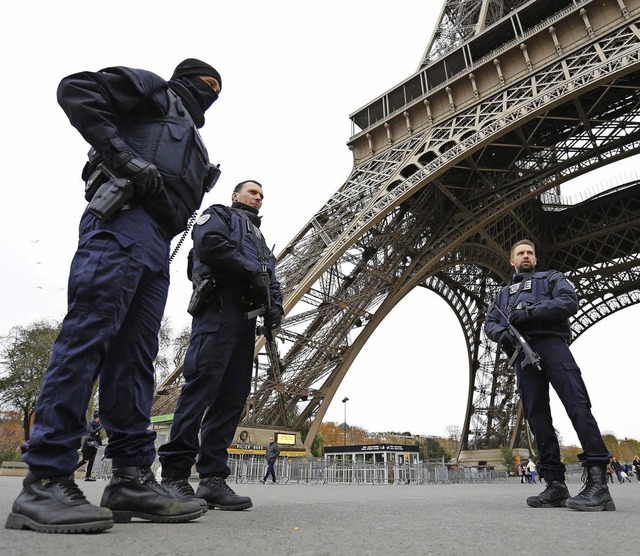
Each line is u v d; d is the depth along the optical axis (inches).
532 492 472.7
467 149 1040.8
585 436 203.3
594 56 1002.7
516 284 239.0
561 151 1251.8
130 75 126.4
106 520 98.2
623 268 1849.2
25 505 97.7
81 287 112.2
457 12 1662.2
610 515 171.3
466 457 2151.8
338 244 1065.5
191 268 203.2
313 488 564.7
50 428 101.8
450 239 1312.7
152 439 132.4
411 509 200.5
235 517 147.6
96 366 110.3
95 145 119.9
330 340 1167.0
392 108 1448.1
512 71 1145.4
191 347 176.7
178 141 136.9
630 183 1807.3
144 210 126.2
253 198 214.2
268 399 1090.7
